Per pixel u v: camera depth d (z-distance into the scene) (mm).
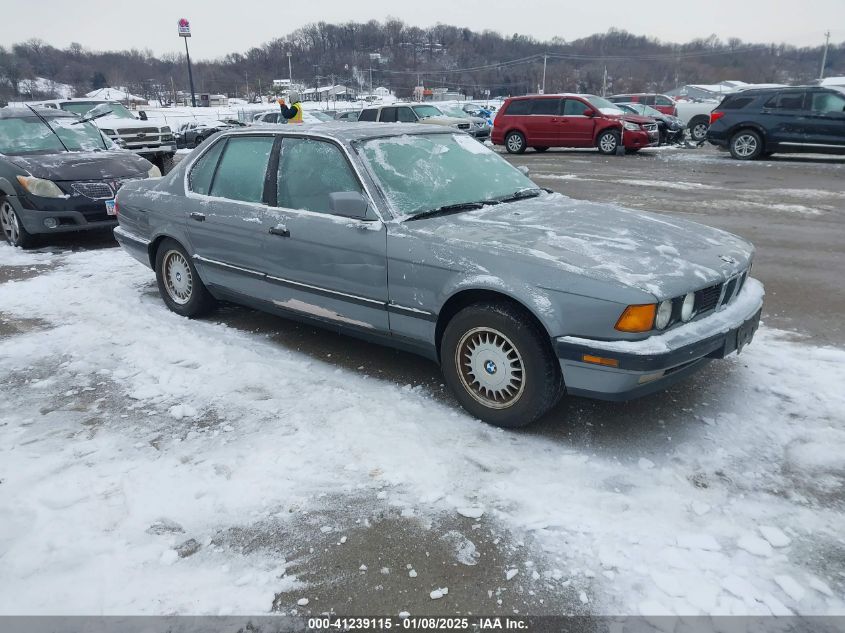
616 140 17203
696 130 21016
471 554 2514
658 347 2902
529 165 15430
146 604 2299
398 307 3674
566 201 4367
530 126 18203
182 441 3338
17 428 3504
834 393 3711
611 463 3094
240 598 2324
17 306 5594
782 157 15922
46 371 4234
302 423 3490
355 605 2291
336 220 3891
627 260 3182
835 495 2826
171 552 2539
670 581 2348
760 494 2840
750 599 2264
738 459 3105
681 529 2619
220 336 4832
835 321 4922
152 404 3758
